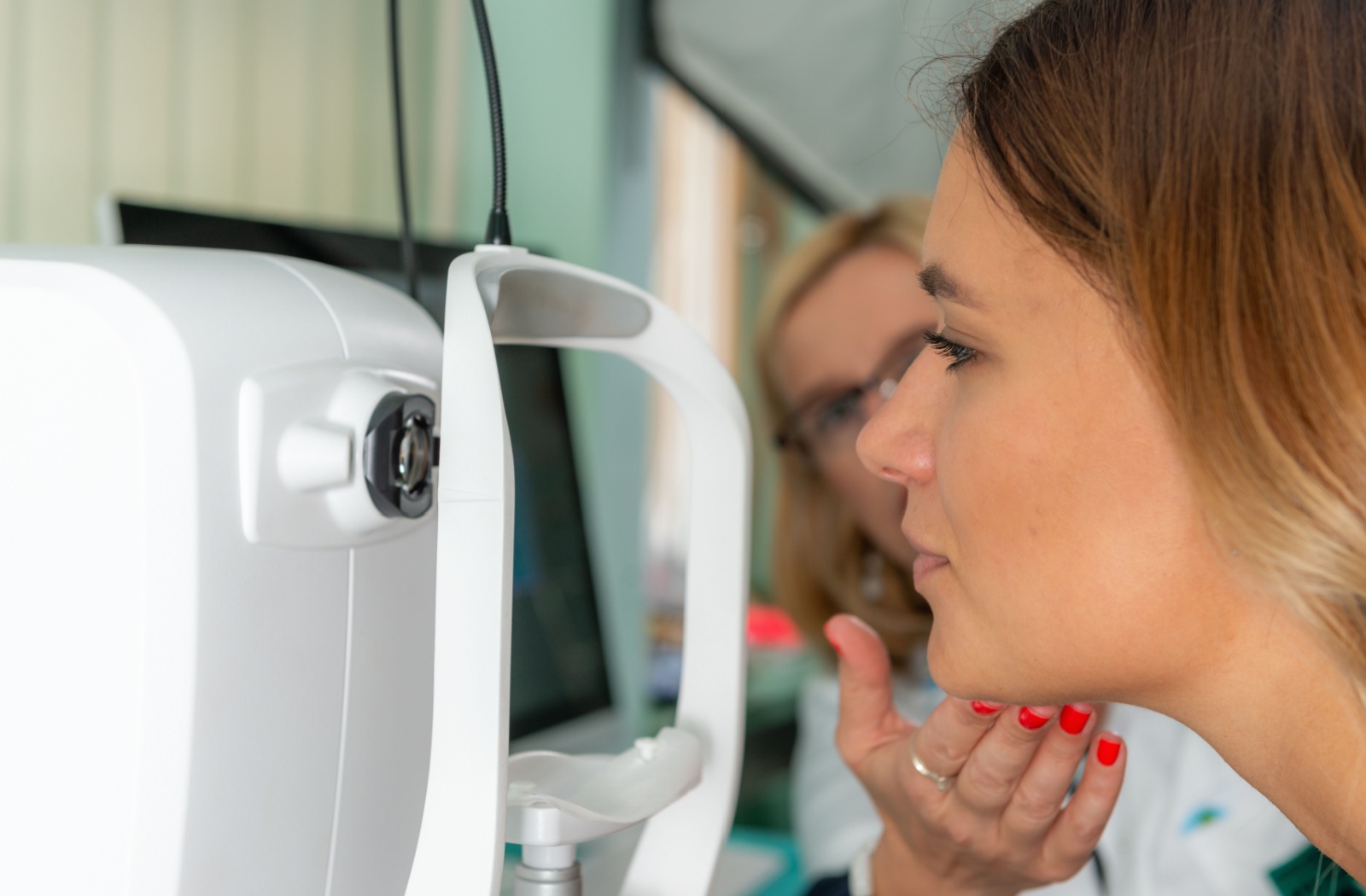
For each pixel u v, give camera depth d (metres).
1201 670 0.41
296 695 0.37
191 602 0.33
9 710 0.34
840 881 0.86
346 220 1.32
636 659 1.69
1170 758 1.00
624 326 0.50
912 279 1.31
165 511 0.33
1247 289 0.36
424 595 0.45
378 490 0.39
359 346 0.41
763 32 1.72
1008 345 0.42
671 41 1.70
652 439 2.09
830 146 1.79
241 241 0.78
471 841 0.36
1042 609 0.42
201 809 0.34
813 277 1.38
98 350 0.34
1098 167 0.40
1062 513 0.41
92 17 1.02
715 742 0.53
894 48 1.74
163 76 1.09
